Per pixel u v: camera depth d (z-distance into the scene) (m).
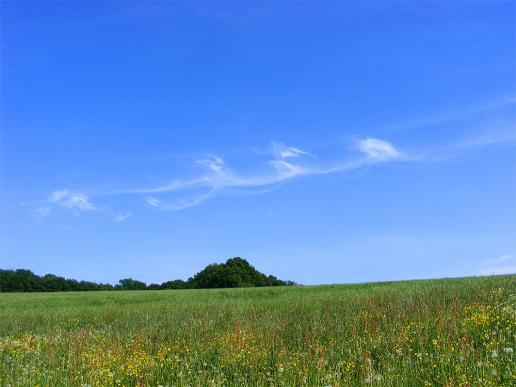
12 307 27.28
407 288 22.06
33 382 10.14
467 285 19.94
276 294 27.66
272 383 9.76
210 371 11.01
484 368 9.01
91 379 10.21
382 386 8.82
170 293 34.81
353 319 14.23
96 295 36.28
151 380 10.63
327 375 9.28
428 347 10.82
